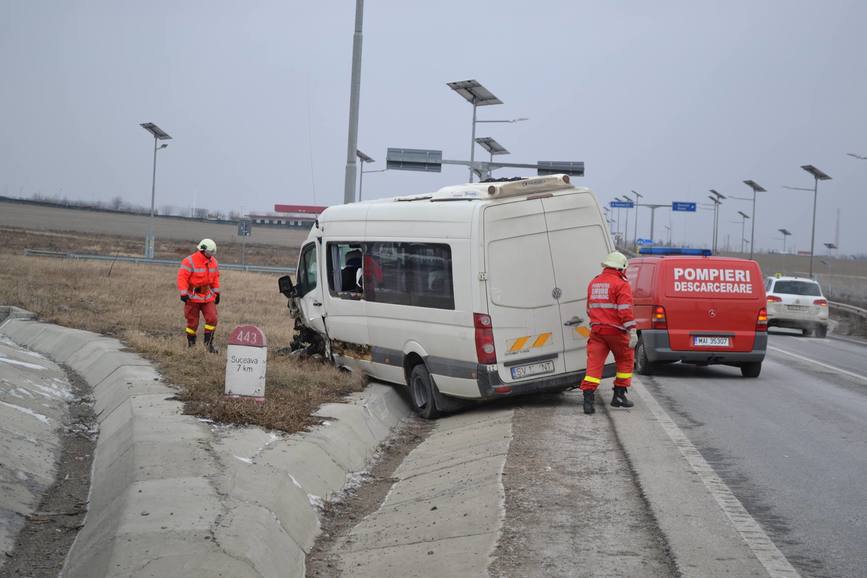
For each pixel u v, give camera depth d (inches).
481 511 270.4
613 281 436.1
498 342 440.5
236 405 384.2
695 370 676.1
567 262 456.8
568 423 410.3
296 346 605.9
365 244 527.8
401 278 492.7
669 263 612.1
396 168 1692.9
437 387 471.8
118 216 5546.3
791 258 3988.7
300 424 380.2
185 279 593.3
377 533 272.5
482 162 1483.8
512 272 445.1
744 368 626.8
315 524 284.2
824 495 291.0
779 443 375.6
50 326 725.3
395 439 433.4
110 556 219.5
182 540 227.6
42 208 5536.4
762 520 260.4
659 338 608.7
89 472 338.0
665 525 250.8
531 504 271.7
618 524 252.7
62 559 245.8
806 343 1043.9
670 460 332.8
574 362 458.9
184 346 588.7
